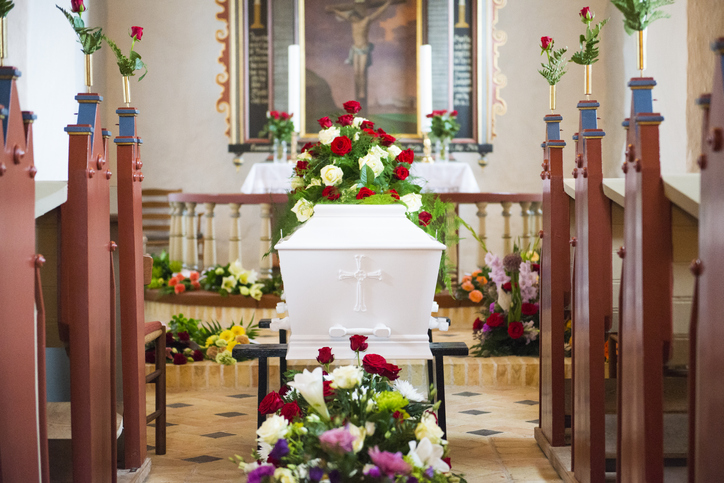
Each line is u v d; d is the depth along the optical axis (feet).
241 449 10.83
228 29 30.58
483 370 14.88
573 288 9.00
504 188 30.73
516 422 12.22
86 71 7.75
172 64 30.55
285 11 30.63
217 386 14.83
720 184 5.11
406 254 7.47
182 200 22.50
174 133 30.66
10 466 5.95
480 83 30.53
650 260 6.36
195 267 22.66
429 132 27.22
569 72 30.27
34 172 6.47
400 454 5.54
